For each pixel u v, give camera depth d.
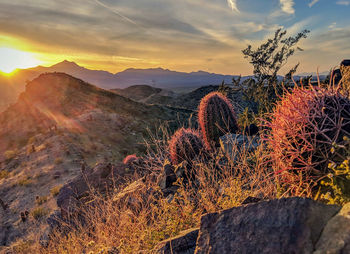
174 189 4.54
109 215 4.14
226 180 3.39
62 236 5.18
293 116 2.00
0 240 14.80
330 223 1.34
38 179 23.23
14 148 36.72
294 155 1.94
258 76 12.99
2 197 21.55
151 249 2.57
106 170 7.76
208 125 6.31
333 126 1.82
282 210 1.53
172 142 5.82
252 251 1.47
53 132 34.59
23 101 54.31
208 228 1.82
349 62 4.36
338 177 1.72
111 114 44.12
